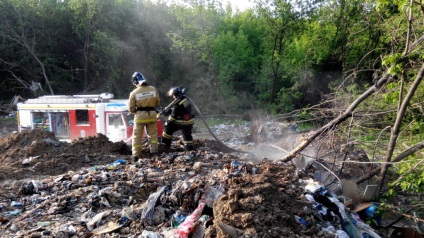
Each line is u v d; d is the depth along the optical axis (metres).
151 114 9.79
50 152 10.10
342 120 8.50
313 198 6.02
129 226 5.71
